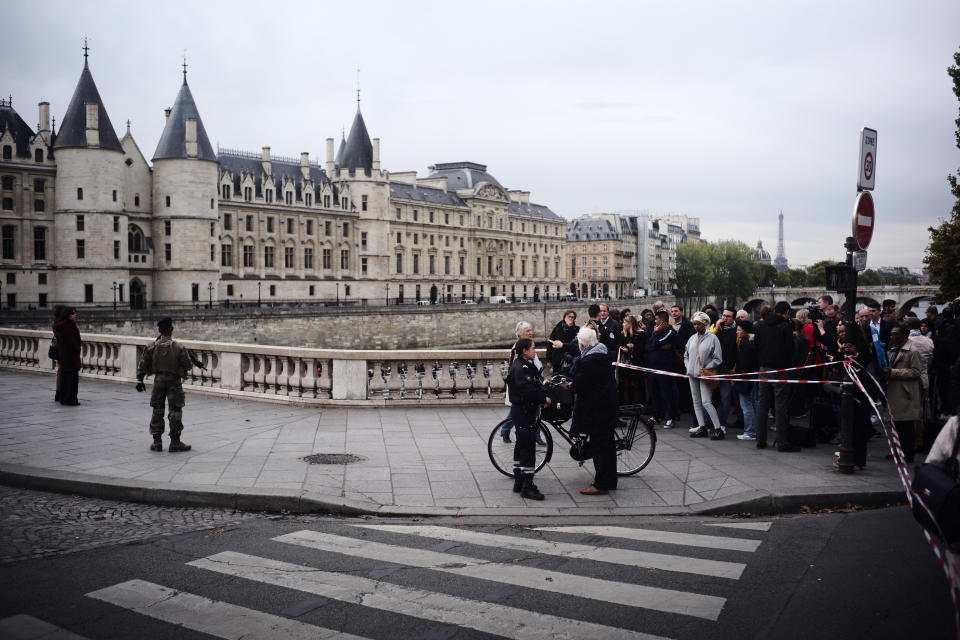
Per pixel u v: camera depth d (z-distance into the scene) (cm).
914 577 696
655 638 568
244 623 591
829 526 876
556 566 730
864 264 1075
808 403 1499
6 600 632
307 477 1057
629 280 18900
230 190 9375
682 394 1642
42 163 7394
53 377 2311
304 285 10312
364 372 1659
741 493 990
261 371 1783
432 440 1321
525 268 15538
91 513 927
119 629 578
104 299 7431
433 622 595
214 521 897
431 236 12825
